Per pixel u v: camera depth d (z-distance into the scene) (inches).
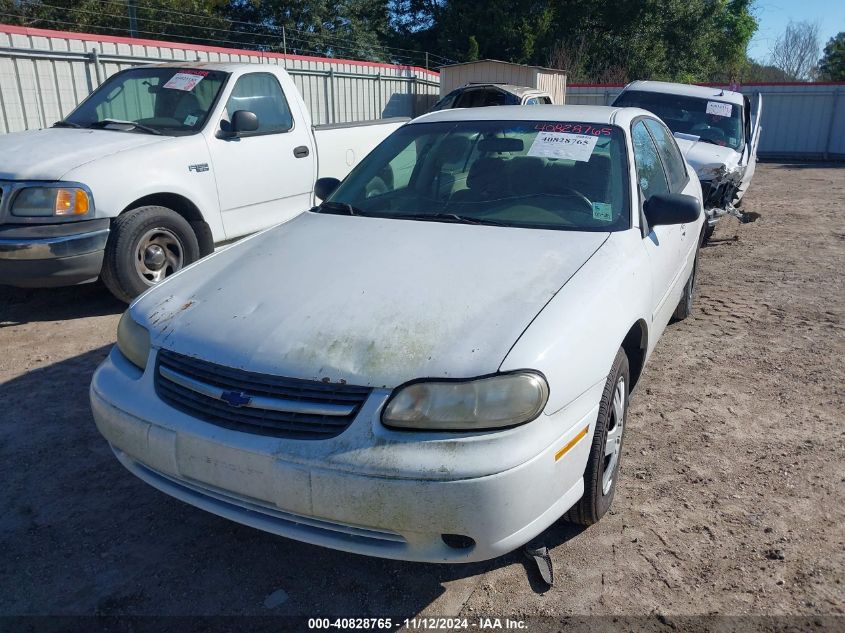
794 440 150.6
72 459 141.2
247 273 120.3
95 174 204.1
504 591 106.6
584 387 100.6
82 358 189.2
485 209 139.9
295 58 524.1
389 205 148.1
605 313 109.1
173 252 224.4
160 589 107.1
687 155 312.7
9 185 198.7
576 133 151.9
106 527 121.2
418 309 102.6
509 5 1171.9
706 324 225.1
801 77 1883.6
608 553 114.0
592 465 108.1
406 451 89.3
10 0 711.1
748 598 104.1
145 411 103.4
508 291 106.9
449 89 699.4
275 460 91.8
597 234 128.6
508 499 90.1
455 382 91.3
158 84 251.6
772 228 385.4
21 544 116.3
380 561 113.6
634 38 1229.1
